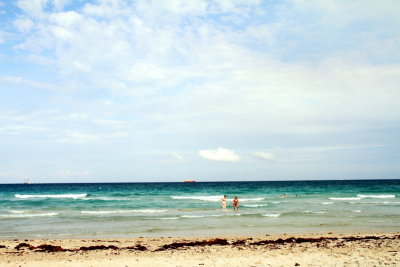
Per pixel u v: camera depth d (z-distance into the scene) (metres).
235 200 32.59
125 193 67.94
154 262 10.94
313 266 9.98
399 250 12.55
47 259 11.77
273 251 12.78
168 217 26.67
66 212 31.14
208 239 17.06
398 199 46.00
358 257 11.23
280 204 38.44
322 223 22.95
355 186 95.81
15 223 23.91
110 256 12.30
